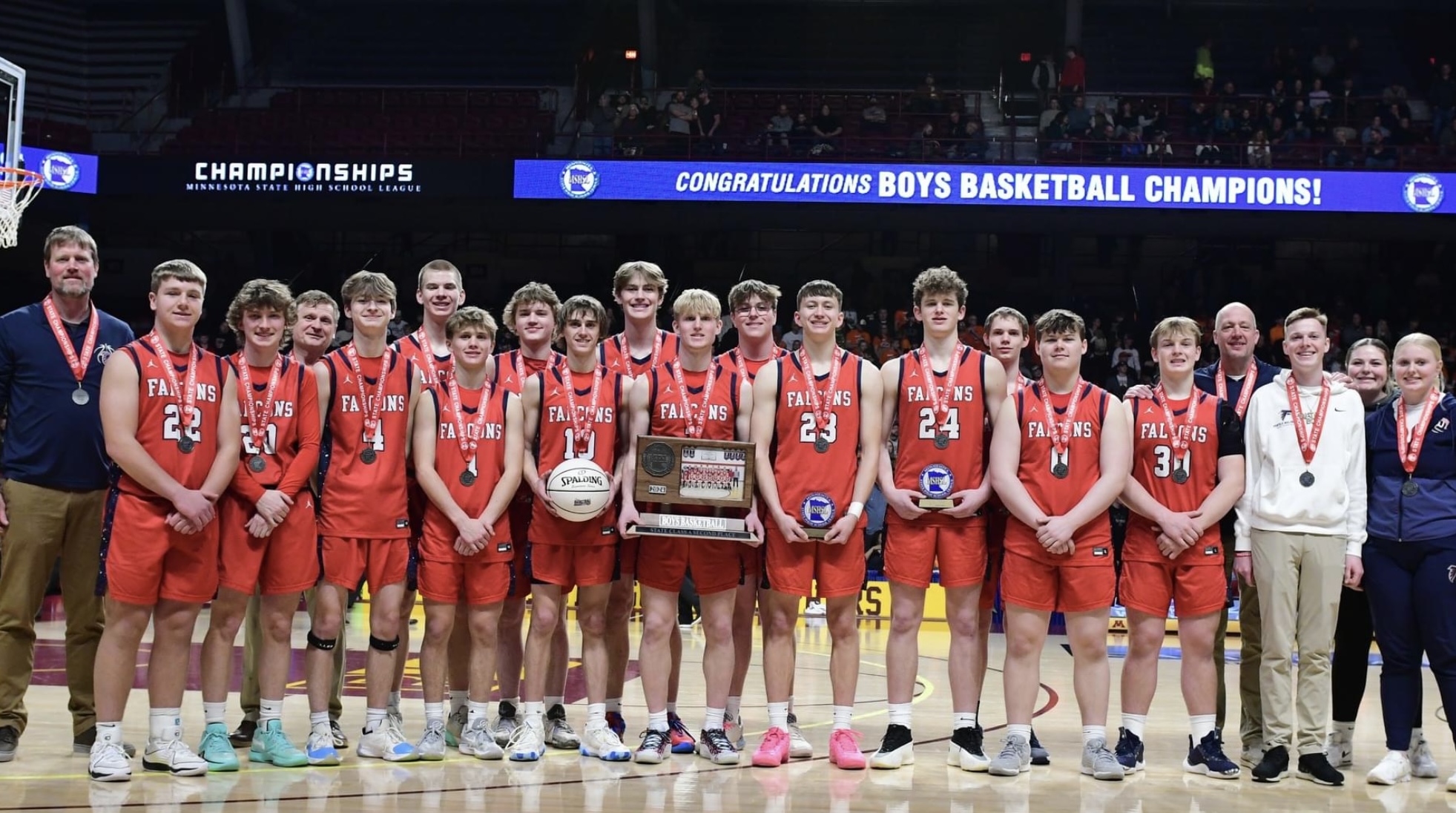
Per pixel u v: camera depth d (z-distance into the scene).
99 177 17.36
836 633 5.63
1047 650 11.00
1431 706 8.09
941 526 5.60
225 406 5.23
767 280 22.28
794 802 4.85
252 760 5.41
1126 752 5.61
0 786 4.87
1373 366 6.00
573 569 5.68
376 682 5.57
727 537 5.47
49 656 9.15
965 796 5.04
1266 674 5.52
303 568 5.36
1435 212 16.41
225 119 20.61
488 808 4.66
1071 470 5.55
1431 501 5.43
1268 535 5.54
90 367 5.50
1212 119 19.19
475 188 17.25
